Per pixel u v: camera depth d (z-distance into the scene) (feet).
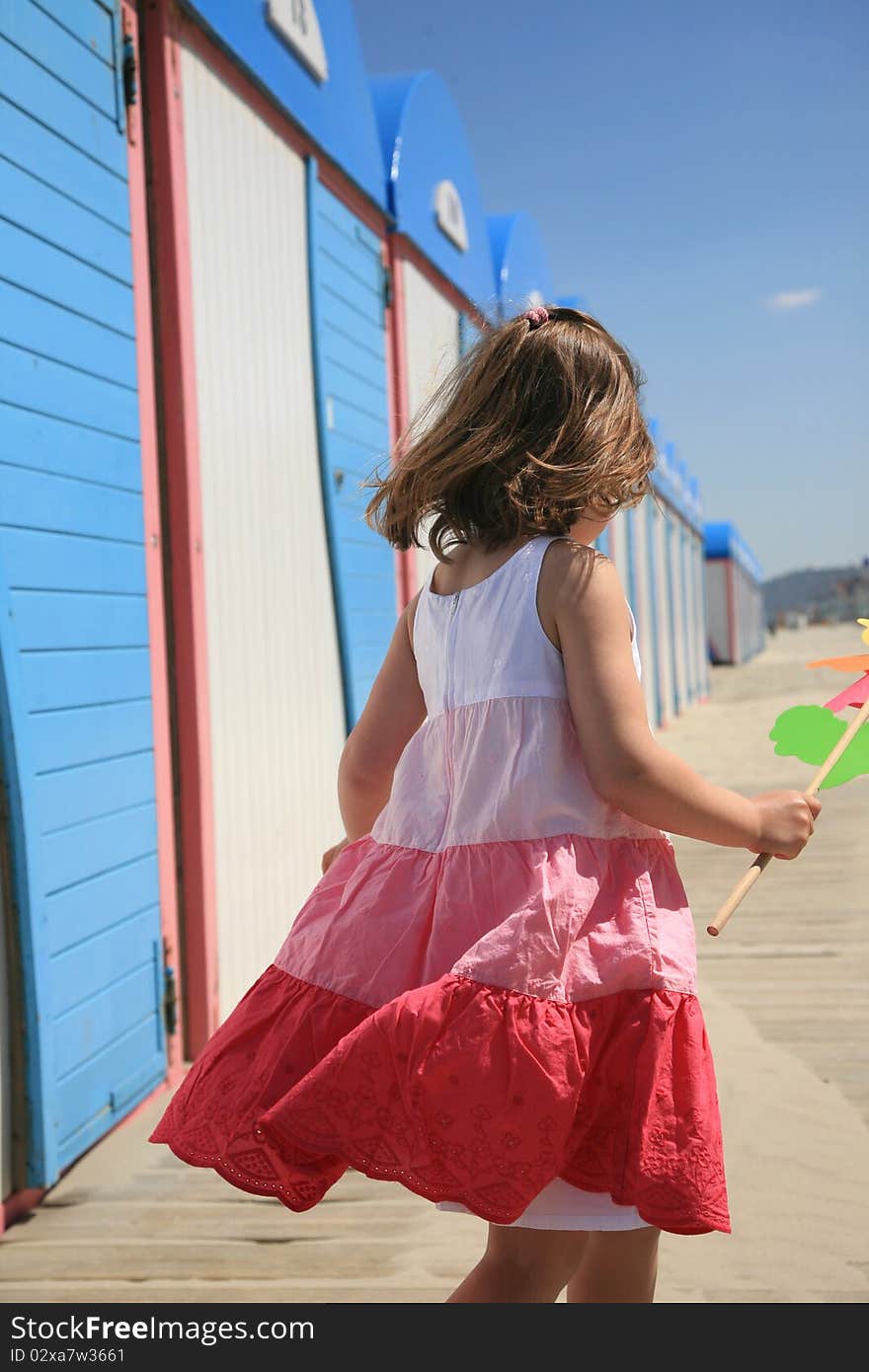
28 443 9.16
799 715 5.64
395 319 18.74
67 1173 9.46
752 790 31.27
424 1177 4.35
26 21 9.42
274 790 13.55
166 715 11.44
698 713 61.72
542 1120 4.38
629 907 4.72
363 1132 4.41
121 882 10.45
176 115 11.71
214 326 12.46
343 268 16.58
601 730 4.74
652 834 4.99
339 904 5.08
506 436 5.17
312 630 15.01
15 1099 8.86
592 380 5.25
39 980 8.91
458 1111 4.38
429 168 20.57
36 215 9.43
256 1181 4.53
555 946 4.55
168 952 11.30
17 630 8.89
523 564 5.04
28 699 8.98
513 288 26.32
